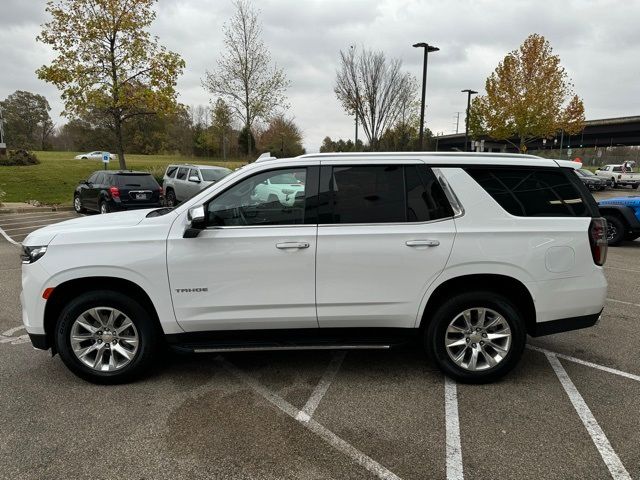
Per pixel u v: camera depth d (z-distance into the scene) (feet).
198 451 9.52
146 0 60.29
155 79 62.59
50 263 11.64
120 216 13.34
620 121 169.68
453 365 12.26
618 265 27.89
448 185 11.94
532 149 213.46
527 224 11.93
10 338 15.69
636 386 12.30
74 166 97.35
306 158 12.14
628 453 9.45
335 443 9.82
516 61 85.92
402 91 66.49
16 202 60.80
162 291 11.77
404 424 10.53
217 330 12.16
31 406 11.25
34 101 248.32
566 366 13.53
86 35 58.23
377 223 11.82
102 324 12.14
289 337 12.34
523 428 10.34
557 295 12.08
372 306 11.98
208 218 11.84
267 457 9.34
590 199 12.36
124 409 11.13
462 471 8.93
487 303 11.95
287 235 11.67
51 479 8.66
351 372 13.20
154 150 222.28
